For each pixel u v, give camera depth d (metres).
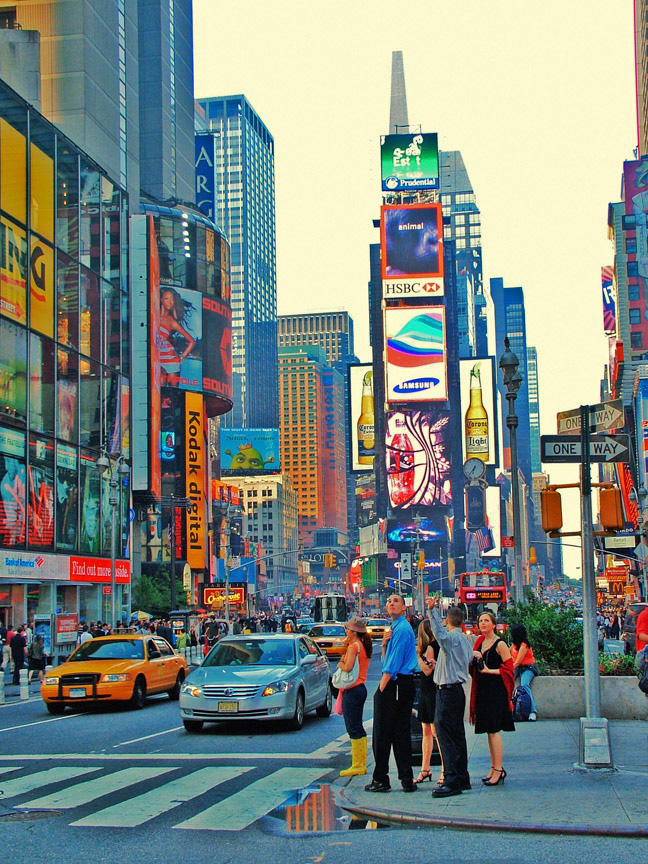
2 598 46.94
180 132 150.12
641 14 146.50
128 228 67.12
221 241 139.38
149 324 85.19
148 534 124.19
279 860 8.94
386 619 73.56
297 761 15.35
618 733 16.17
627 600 72.88
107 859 9.09
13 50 69.88
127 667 25.33
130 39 92.06
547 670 20.34
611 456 13.26
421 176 193.88
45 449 51.06
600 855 8.72
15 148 49.53
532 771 12.74
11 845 9.74
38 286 51.28
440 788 11.41
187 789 12.79
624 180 142.38
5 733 20.33
